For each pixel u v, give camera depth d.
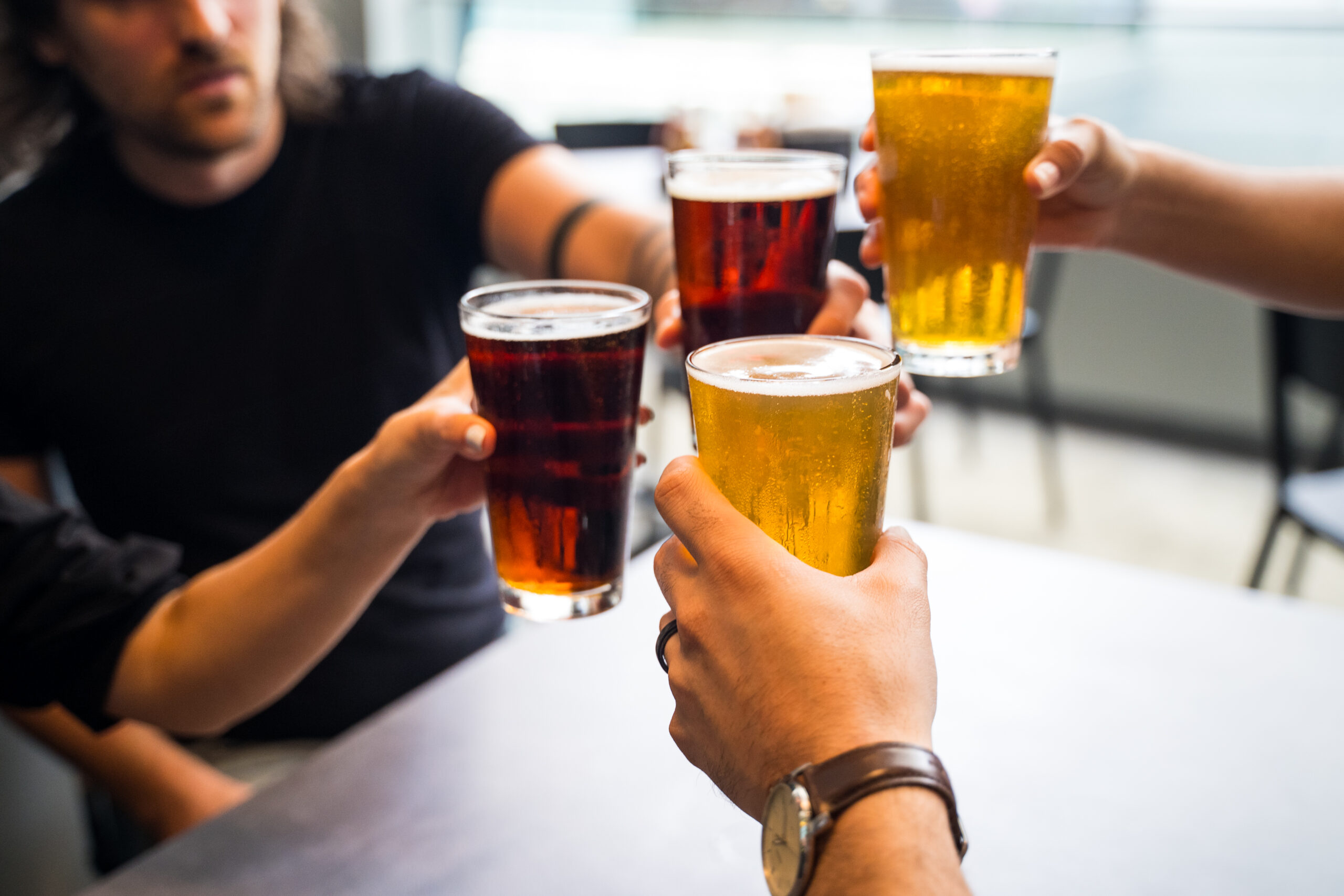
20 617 0.99
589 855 0.80
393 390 1.49
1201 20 3.46
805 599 0.51
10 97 1.50
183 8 1.21
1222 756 0.88
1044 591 1.16
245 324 1.43
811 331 0.85
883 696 0.50
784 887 0.49
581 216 1.38
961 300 0.76
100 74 1.27
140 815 1.24
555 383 0.68
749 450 0.55
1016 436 3.93
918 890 0.45
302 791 0.88
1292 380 2.08
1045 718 0.94
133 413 1.40
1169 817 0.81
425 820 0.84
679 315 0.90
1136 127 3.66
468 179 1.51
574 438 0.70
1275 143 3.47
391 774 0.90
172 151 1.32
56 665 1.01
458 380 0.84
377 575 0.91
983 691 0.98
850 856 0.46
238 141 1.32
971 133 0.72
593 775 0.89
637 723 0.96
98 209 1.39
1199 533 3.16
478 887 0.77
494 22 3.96
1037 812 0.82
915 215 0.75
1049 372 4.08
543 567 0.73
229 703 0.99
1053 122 0.91
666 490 0.56
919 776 0.47
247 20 1.29
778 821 0.49
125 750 1.23
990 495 3.46
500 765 0.90
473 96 1.57
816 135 2.73
